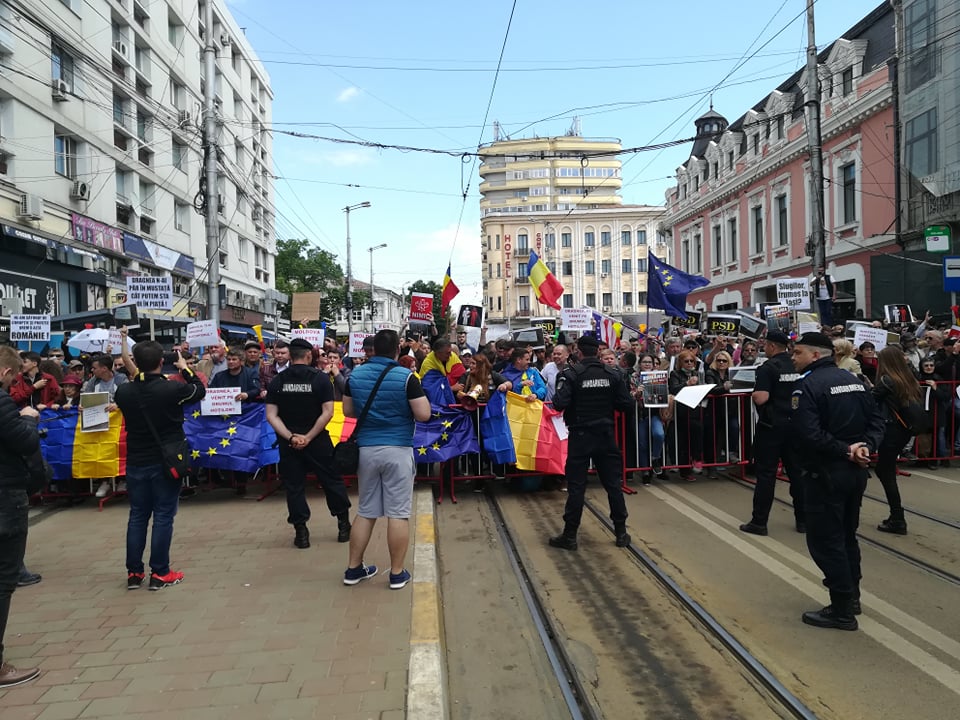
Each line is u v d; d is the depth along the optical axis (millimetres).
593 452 5898
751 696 3525
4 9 15758
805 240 25094
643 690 3602
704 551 5793
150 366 4801
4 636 4031
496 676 3797
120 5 21984
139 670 3557
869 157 21672
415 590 4676
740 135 30422
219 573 5117
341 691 3307
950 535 6043
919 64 19266
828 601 4699
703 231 34938
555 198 85500
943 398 8727
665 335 19516
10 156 16234
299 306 20750
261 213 41500
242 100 37625
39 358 8320
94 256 19859
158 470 4816
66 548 5910
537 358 11453
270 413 5703
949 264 15141
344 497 5887
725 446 8547
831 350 4484
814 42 15586
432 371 7586
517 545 6062
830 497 4223
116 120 22234
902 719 3252
